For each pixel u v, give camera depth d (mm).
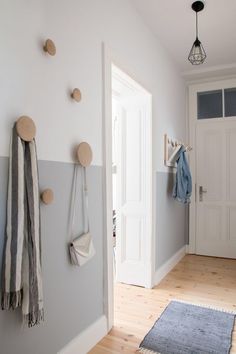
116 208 2875
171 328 1998
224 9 2400
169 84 3312
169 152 3279
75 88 1613
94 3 1814
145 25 2609
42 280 1384
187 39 2928
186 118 4059
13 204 1159
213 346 1794
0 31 1176
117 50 2088
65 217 1563
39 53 1371
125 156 2834
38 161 1367
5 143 1191
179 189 3244
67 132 1569
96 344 1805
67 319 1583
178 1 2307
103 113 1905
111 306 1997
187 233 4086
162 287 2758
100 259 1901
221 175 3900
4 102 1192
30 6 1319
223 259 3787
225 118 3859
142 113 2754
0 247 1160
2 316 1187
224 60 3406
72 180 1616
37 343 1372
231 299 2480
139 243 2781
